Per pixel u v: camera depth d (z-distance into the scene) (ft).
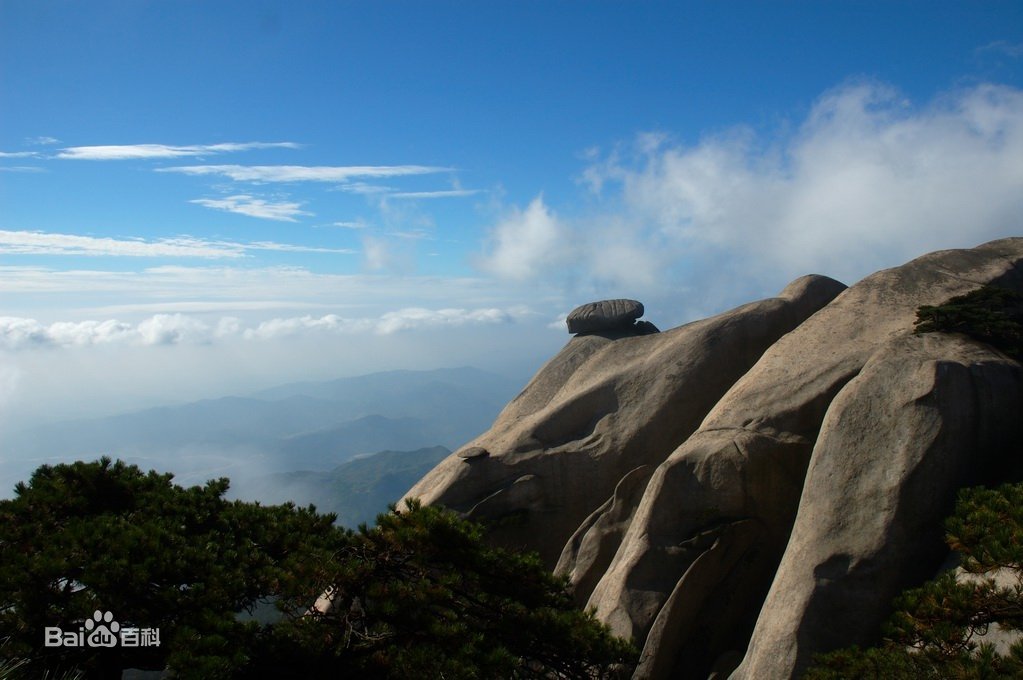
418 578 49.14
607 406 112.98
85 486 56.54
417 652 42.19
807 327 98.22
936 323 83.76
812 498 72.18
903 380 73.72
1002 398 72.49
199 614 43.29
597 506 107.34
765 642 66.23
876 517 67.62
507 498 108.47
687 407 109.50
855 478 70.54
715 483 83.71
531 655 48.24
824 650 63.31
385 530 47.62
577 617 50.31
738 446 83.92
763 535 82.79
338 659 43.47
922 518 66.69
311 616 45.96
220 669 38.22
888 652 48.88
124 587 43.27
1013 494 50.85
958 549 50.34
